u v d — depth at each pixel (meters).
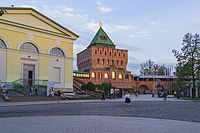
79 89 65.88
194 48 58.59
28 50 51.47
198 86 60.03
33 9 52.28
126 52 110.81
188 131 12.02
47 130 11.84
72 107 28.59
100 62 105.06
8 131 11.46
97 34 110.62
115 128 12.71
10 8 48.44
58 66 56.62
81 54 116.31
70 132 11.35
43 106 29.62
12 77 48.31
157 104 36.41
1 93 39.69
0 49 46.94
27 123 14.30
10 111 23.12
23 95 43.12
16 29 49.47
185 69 58.69
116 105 33.00
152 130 12.19
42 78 53.31
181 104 36.88
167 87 117.31
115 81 101.25
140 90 119.00
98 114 20.91
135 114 21.16
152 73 130.00
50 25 55.88
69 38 59.12
